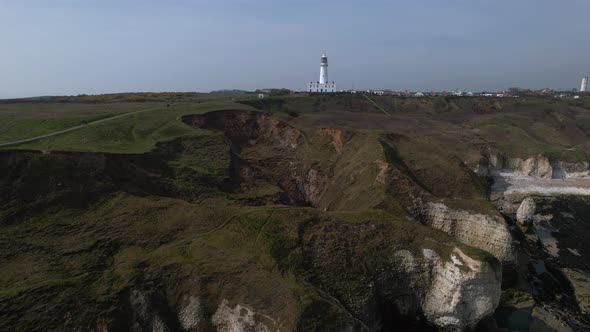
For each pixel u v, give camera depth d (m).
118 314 25.36
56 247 30.53
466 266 30.61
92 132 52.50
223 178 50.50
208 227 34.50
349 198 50.91
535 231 55.56
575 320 35.12
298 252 30.89
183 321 27.11
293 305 25.58
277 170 64.88
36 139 47.22
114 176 40.38
